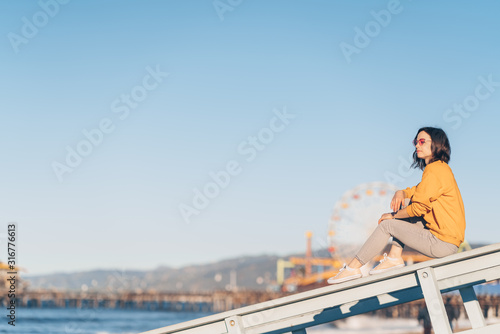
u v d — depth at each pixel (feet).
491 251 17.39
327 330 141.28
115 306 419.95
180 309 423.64
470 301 18.08
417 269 17.78
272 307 19.03
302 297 18.54
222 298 400.47
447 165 19.15
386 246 19.86
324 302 18.71
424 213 18.98
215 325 19.43
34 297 387.55
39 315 300.20
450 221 18.62
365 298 18.47
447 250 18.63
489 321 160.97
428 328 92.94
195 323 19.30
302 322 19.33
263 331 19.39
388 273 17.93
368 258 19.70
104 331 206.90
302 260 221.25
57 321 247.09
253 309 18.99
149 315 355.77
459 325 114.73
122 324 249.96
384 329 144.87
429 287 17.57
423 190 18.75
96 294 420.77
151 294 423.23
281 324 19.34
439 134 19.74
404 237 19.19
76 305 407.23
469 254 17.48
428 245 18.80
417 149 20.02
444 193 18.74
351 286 18.17
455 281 18.03
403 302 18.88
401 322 163.43
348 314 19.24
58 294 404.57
